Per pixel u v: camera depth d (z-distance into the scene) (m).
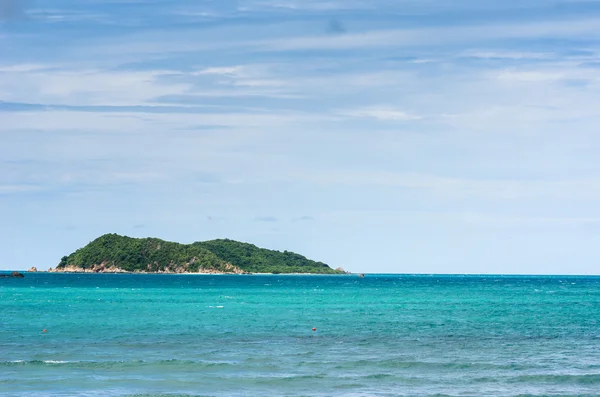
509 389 37.25
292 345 53.50
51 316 79.81
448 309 97.94
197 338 57.91
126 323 71.06
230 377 39.88
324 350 50.69
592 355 48.75
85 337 57.97
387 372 41.81
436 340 57.34
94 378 39.25
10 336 58.41
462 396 35.47
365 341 56.44
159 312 88.38
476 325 71.12
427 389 37.19
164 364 43.53
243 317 80.75
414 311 93.25
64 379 38.88
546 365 44.41
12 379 38.75
